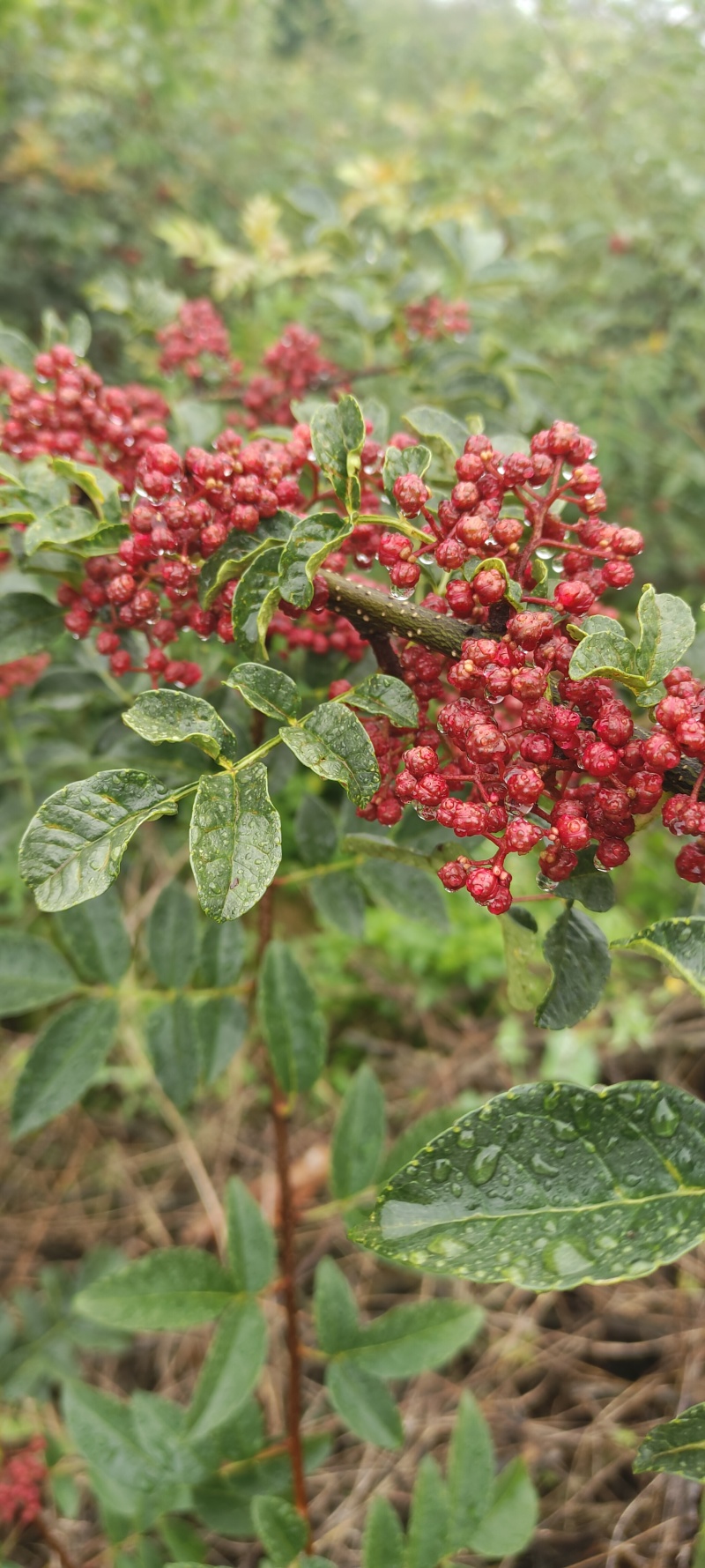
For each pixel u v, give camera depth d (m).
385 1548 0.28
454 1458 0.29
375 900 0.30
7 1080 0.60
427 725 0.23
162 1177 0.60
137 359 0.58
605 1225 0.18
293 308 0.57
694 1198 0.18
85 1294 0.28
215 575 0.23
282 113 1.09
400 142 0.95
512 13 1.20
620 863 0.21
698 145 0.70
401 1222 0.19
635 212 0.69
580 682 0.20
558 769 0.21
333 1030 0.65
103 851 0.19
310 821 0.30
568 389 0.59
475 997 0.65
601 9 0.85
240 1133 0.60
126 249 0.82
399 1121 0.60
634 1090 0.19
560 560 0.23
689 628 0.20
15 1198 0.59
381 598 0.22
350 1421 0.29
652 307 0.64
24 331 0.79
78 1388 0.32
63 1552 0.38
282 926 0.66
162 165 0.84
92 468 0.25
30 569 0.26
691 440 0.66
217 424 0.32
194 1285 0.29
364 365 0.46
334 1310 0.30
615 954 0.63
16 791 0.44
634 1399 0.49
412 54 1.27
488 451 0.23
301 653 0.30
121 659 0.26
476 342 0.41
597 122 0.78
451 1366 0.52
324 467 0.22
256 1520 0.27
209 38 0.96
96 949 0.29
